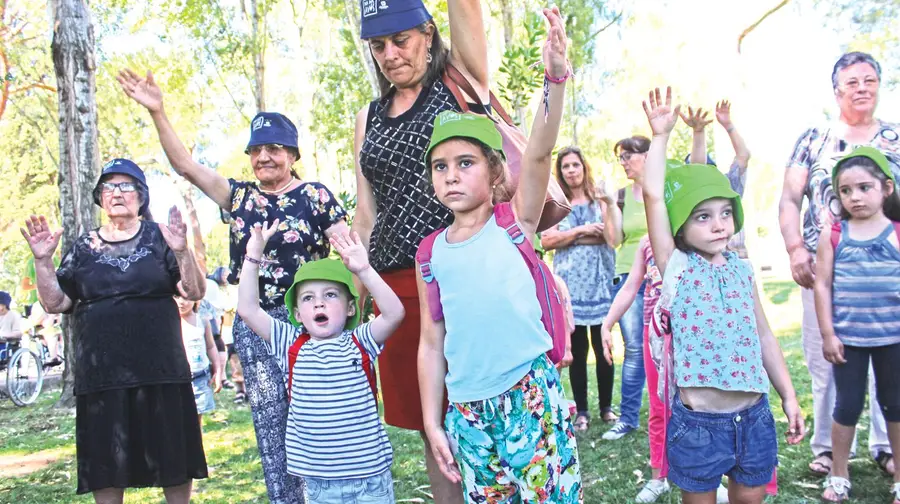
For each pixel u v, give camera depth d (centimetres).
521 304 250
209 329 667
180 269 374
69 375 1011
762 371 297
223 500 481
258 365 352
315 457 306
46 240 376
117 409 373
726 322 297
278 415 350
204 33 1900
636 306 555
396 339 308
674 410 306
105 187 388
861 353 390
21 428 854
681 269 308
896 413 380
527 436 248
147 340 378
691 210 301
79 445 379
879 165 382
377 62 305
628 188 605
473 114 266
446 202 258
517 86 717
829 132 439
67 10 966
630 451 514
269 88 2567
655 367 422
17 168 2997
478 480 257
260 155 369
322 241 378
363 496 304
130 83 362
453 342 256
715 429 294
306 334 321
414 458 549
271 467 350
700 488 298
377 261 314
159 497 504
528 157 253
